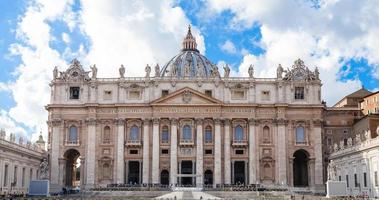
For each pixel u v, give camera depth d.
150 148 115.88
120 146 115.62
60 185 113.06
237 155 116.25
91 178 114.56
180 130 116.19
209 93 117.44
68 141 117.31
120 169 114.94
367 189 91.06
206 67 162.25
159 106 116.12
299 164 124.19
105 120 117.38
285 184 113.81
